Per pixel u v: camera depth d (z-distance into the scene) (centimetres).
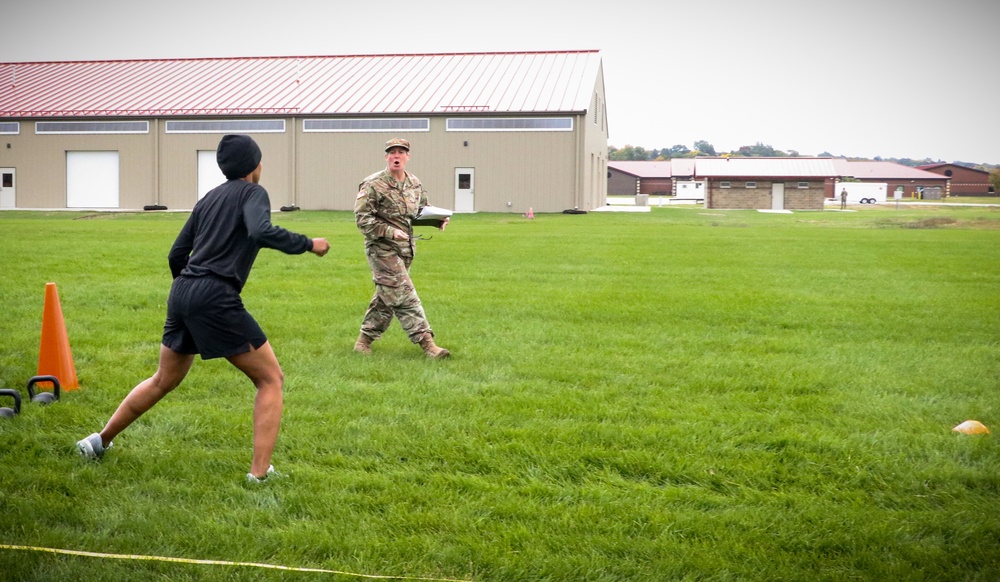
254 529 387
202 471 457
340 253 1830
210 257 435
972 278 1489
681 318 998
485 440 519
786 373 707
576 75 4856
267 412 443
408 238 753
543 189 4503
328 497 423
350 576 345
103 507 410
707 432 536
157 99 4897
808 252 2045
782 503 427
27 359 725
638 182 10788
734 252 2012
